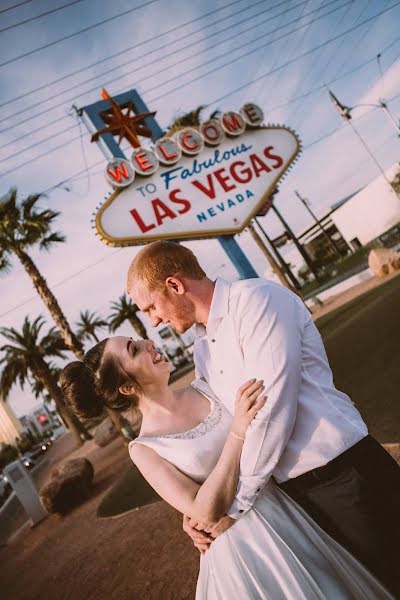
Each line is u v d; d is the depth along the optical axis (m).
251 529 1.23
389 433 3.29
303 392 1.24
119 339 1.45
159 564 3.51
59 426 71.44
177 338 47.66
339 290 21.52
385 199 28.98
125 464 9.97
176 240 7.23
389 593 1.18
